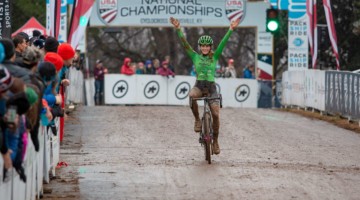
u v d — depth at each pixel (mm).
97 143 25609
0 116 11492
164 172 19844
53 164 18797
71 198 16391
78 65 43812
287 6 49375
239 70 79875
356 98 32781
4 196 12109
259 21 55312
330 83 37000
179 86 52312
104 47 75875
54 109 17781
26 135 13117
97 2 54188
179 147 24891
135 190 17344
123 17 54438
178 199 16312
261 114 38469
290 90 45562
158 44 77750
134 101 52125
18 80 11648
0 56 11711
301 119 36250
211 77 21812
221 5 54938
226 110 40656
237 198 16438
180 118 34750
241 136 28109
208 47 21828
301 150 24562
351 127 32062
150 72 57344
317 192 17250
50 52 17594
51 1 31172
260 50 55656
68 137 27094
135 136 27703
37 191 15930
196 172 19844
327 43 42812
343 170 20562
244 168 20547
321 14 53969
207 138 21219
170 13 54562
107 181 18500
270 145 25672
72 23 34500
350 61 55125
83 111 38094
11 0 25250
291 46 46094
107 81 52188
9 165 11648
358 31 54281
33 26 40219
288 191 17328
